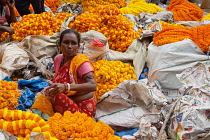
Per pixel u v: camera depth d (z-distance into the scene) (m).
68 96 2.91
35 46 4.19
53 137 2.10
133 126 2.89
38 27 4.38
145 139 2.46
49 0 7.36
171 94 3.58
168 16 6.08
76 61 2.78
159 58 3.69
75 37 2.80
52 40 4.26
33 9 6.13
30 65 4.04
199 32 3.94
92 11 4.81
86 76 2.73
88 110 2.91
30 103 3.01
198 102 2.53
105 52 3.98
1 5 4.66
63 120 2.37
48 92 2.74
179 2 6.66
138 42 4.49
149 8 6.74
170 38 3.97
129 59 4.24
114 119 2.95
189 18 6.15
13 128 2.15
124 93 3.10
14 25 4.59
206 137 2.32
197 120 2.38
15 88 3.08
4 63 3.76
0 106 2.80
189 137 2.35
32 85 3.39
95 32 4.18
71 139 2.20
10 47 3.92
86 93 2.92
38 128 2.10
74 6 7.28
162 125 2.50
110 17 4.52
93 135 2.26
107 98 3.09
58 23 4.55
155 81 3.61
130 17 5.96
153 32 4.52
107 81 3.58
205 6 8.12
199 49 3.68
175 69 3.55
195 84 2.71
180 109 2.51
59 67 3.01
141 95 3.03
